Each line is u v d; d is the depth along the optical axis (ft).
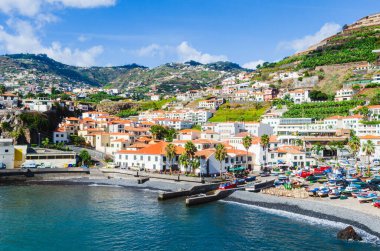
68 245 213.46
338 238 226.99
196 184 383.45
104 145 616.39
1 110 634.84
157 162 462.19
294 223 258.98
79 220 261.65
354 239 223.71
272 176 446.60
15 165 470.80
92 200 326.03
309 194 333.01
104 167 485.56
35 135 622.95
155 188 386.32
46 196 340.39
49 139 648.38
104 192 366.02
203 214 282.77
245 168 474.08
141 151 482.28
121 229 243.40
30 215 271.69
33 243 215.31
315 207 289.53
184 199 335.47
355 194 324.60
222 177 426.51
